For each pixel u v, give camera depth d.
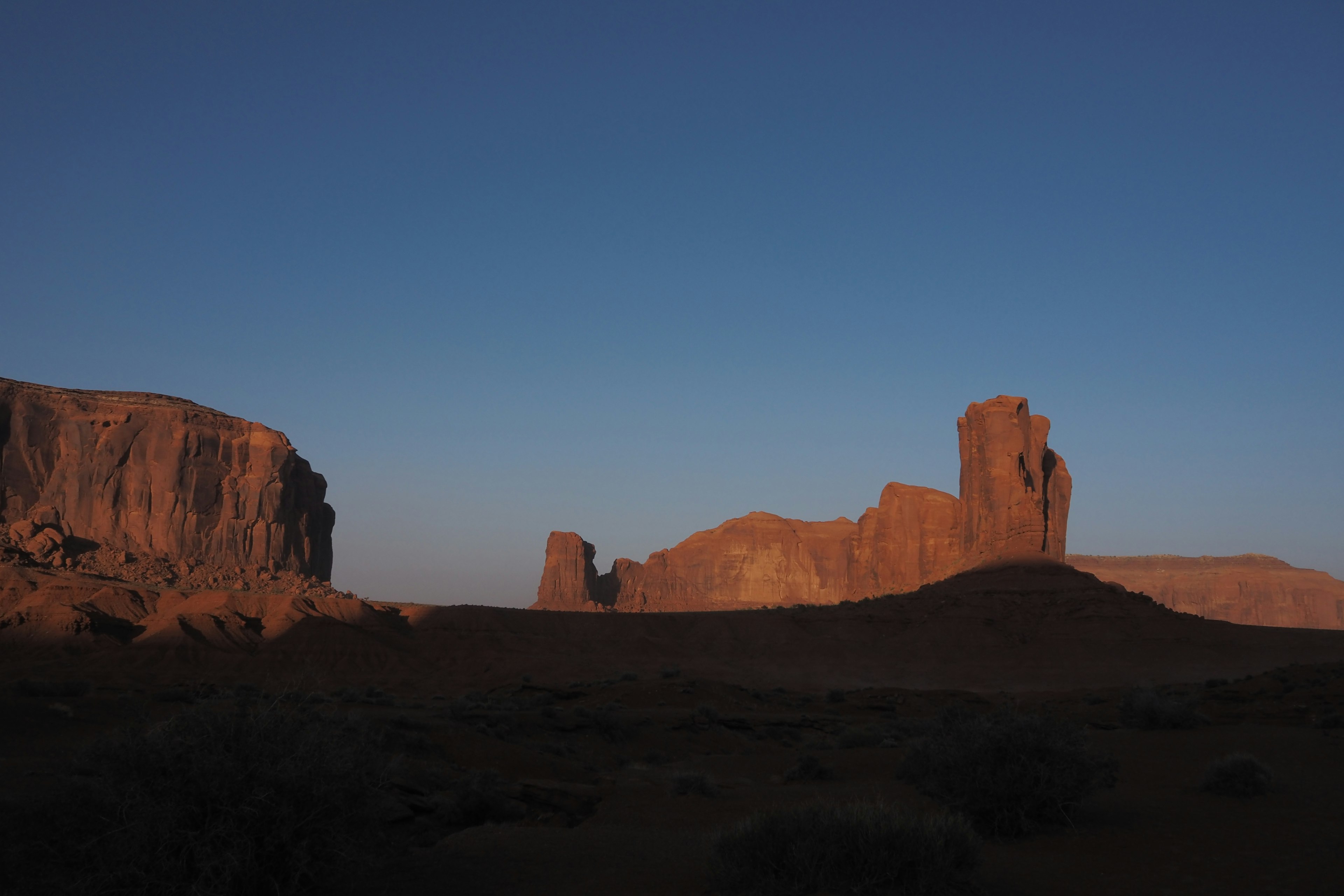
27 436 154.12
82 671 91.75
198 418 168.25
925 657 114.19
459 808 19.45
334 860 11.30
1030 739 16.64
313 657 109.88
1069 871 13.54
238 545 164.75
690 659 119.62
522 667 108.56
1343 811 17.83
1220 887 12.39
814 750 37.50
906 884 11.46
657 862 14.74
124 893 9.93
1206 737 31.41
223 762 10.38
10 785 14.62
